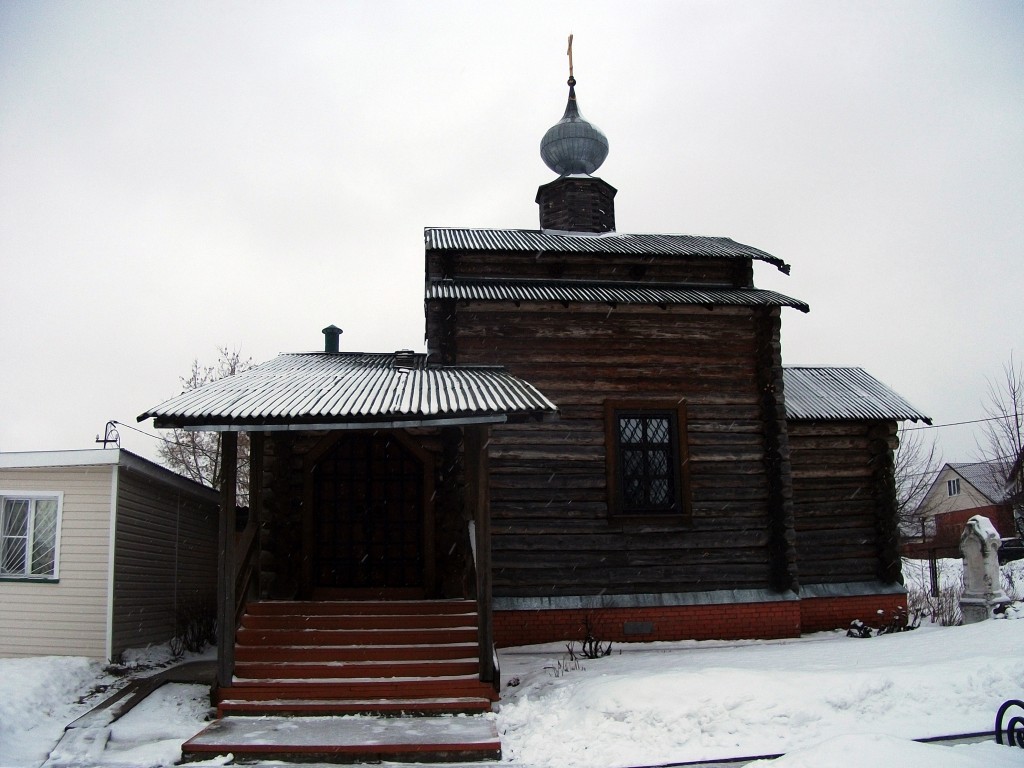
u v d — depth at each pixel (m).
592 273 15.07
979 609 14.34
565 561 13.03
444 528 12.81
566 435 13.41
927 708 8.30
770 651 11.68
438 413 9.30
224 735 8.41
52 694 10.29
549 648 12.51
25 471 12.45
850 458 15.40
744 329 14.37
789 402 15.76
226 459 9.88
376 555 12.97
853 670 9.34
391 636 10.47
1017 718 7.02
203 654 14.53
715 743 7.77
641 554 13.28
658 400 13.77
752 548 13.70
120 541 12.48
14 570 12.30
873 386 16.92
